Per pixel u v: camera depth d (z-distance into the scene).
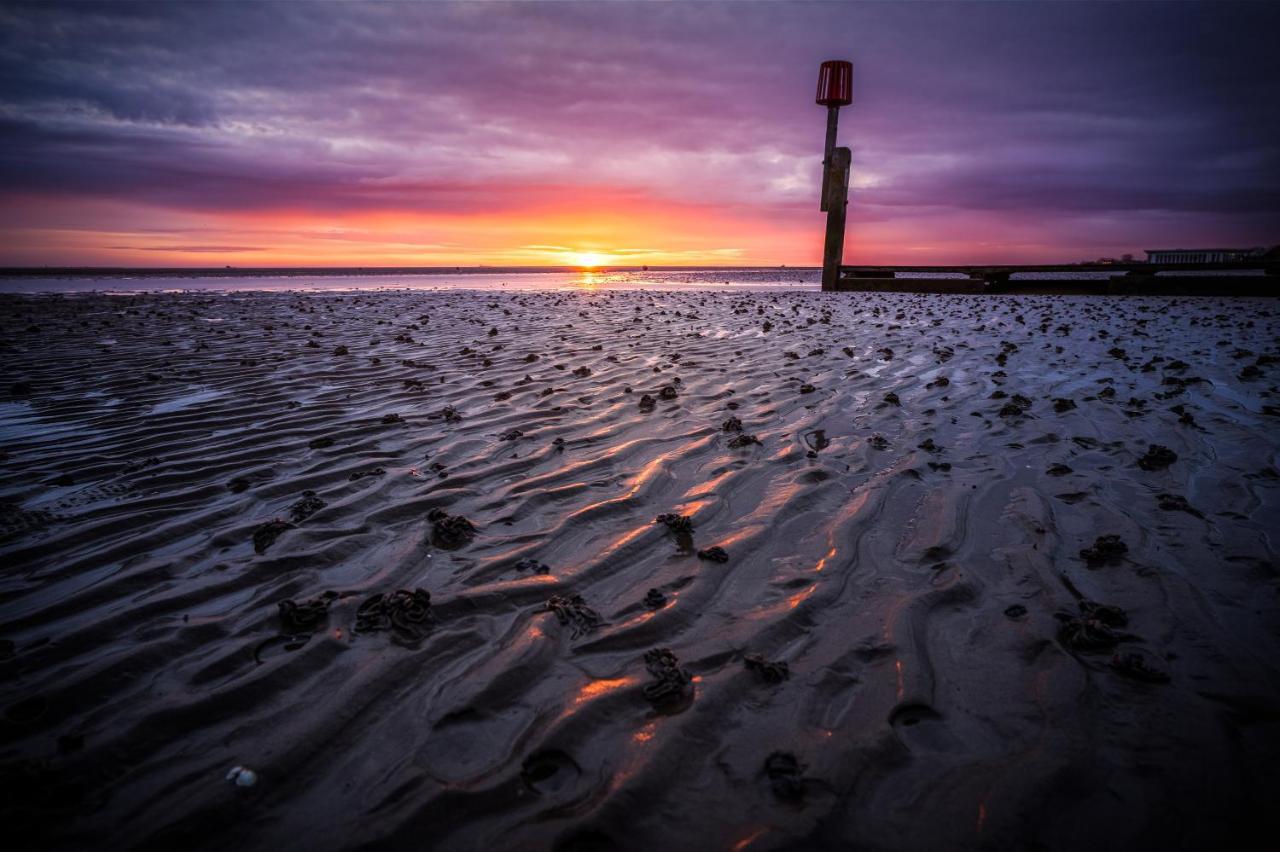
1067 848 1.58
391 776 1.81
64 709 2.04
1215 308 14.27
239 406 5.65
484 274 65.31
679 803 1.73
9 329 10.83
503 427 5.05
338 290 26.53
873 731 1.96
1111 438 4.71
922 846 1.59
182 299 19.33
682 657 2.32
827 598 2.71
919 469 4.15
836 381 6.71
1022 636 2.42
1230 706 2.03
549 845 1.61
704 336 10.12
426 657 2.31
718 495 3.76
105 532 3.25
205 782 1.78
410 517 3.46
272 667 2.24
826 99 21.80
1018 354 8.24
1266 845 1.57
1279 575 2.78
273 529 3.24
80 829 1.63
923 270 23.20
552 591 2.75
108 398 5.90
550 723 2.00
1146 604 2.60
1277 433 4.70
